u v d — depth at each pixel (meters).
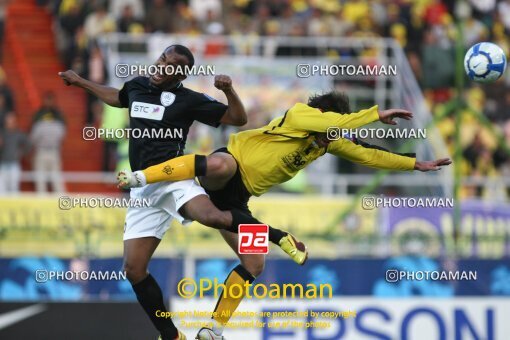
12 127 29.73
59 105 31.97
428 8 35.44
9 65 34.31
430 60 31.77
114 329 20.78
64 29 33.22
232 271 16.20
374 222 26.17
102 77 30.73
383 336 21.47
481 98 32.50
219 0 33.91
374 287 21.73
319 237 25.30
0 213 26.31
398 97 29.67
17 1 35.72
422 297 21.69
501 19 36.72
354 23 33.50
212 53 30.34
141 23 32.81
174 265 21.81
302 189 28.39
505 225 26.84
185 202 15.24
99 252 25.62
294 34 32.38
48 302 20.83
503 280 22.00
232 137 15.89
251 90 28.92
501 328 21.83
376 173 28.69
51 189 29.45
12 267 22.41
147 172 15.01
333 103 16.05
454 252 24.70
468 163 31.64
